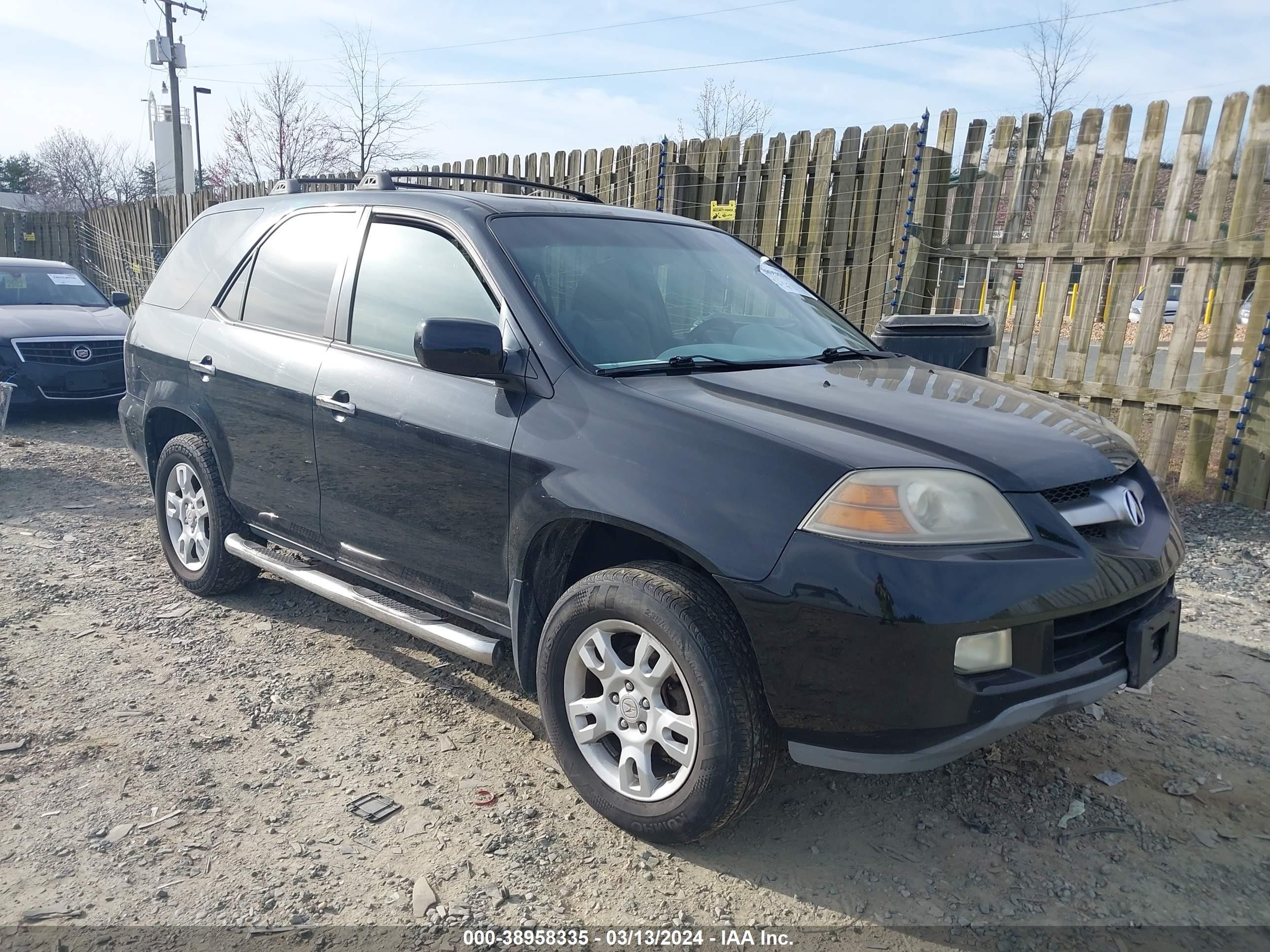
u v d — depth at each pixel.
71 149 36.47
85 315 9.53
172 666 3.85
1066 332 14.91
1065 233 6.65
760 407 2.73
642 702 2.68
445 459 3.15
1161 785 3.09
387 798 2.95
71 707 3.47
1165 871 2.66
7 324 8.86
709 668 2.47
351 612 4.46
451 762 3.18
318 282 3.89
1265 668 3.96
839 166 7.60
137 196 37.03
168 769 3.08
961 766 3.19
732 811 2.55
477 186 11.78
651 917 2.45
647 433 2.67
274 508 4.01
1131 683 2.67
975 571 2.30
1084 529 2.59
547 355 2.98
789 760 3.23
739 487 2.47
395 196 3.72
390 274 3.60
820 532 2.35
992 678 2.35
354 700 3.60
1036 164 6.78
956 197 7.13
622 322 3.22
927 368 3.57
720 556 2.44
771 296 3.89
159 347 4.60
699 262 3.79
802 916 2.47
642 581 2.61
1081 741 3.36
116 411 9.69
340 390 3.55
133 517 5.96
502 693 3.68
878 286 7.52
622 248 3.59
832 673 2.35
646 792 2.71
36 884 2.51
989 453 2.53
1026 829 2.85
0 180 66.19
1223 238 6.04
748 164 8.17
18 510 6.01
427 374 3.30
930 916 2.47
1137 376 6.47
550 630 2.85
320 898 2.48
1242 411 6.04
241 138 22.78
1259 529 5.68
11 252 22.33
